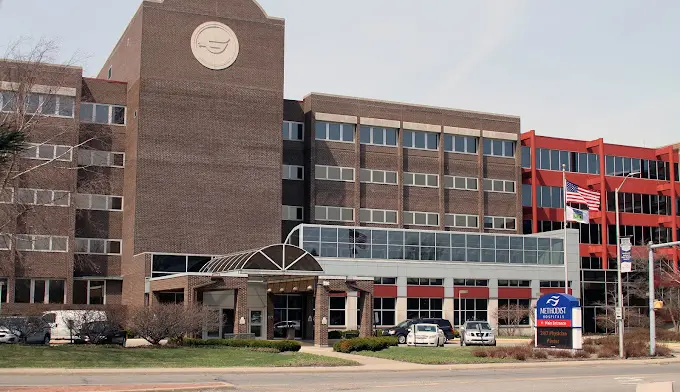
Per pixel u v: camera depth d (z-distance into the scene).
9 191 48.72
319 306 48.50
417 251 68.00
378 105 74.88
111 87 65.69
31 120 47.34
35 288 59.84
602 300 81.12
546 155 85.00
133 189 61.97
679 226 89.00
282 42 67.50
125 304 60.91
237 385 25.34
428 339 51.00
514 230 80.50
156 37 63.12
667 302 79.12
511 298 71.62
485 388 26.05
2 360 30.62
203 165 63.62
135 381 25.98
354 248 65.31
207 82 64.50
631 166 89.06
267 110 66.44
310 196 70.62
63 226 60.53
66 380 25.78
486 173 80.19
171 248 61.72
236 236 63.97
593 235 85.81
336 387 25.33
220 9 65.62
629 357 44.09
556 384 28.20
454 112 78.62
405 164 76.38
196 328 42.00
